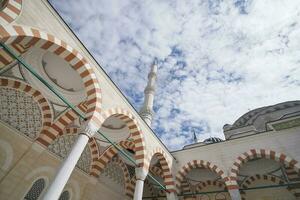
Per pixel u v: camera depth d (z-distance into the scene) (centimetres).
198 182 1506
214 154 1324
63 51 783
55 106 1120
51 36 723
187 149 1445
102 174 1449
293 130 1145
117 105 988
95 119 812
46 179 1110
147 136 1179
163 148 1347
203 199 1452
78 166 1273
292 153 1085
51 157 1159
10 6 605
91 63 893
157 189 1744
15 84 999
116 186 1541
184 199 1475
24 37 648
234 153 1257
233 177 1170
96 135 1327
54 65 1005
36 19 678
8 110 1006
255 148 1203
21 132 1037
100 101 870
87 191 1273
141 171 1031
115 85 992
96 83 882
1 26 574
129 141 1331
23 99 1055
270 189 1288
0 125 972
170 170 1327
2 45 606
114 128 1342
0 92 985
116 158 1586
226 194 1408
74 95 1113
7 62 902
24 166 1011
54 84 1066
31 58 952
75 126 1229
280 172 1276
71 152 693
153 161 1545
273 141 1173
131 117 1066
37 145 1064
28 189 1012
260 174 1328
